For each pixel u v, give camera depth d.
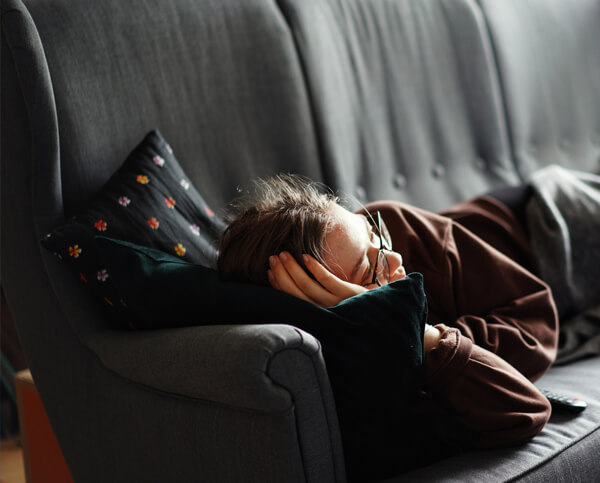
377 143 1.75
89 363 1.15
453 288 1.19
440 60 1.87
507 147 1.99
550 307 1.18
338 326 0.85
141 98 1.36
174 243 1.17
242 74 1.50
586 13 2.23
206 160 1.45
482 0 1.99
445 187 1.86
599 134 2.25
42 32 1.26
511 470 0.88
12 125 1.18
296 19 1.58
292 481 0.81
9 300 1.26
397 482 0.88
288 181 1.46
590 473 0.94
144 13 1.39
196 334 0.88
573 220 1.48
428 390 0.95
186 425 0.93
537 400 0.95
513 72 2.01
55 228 1.16
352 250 0.91
